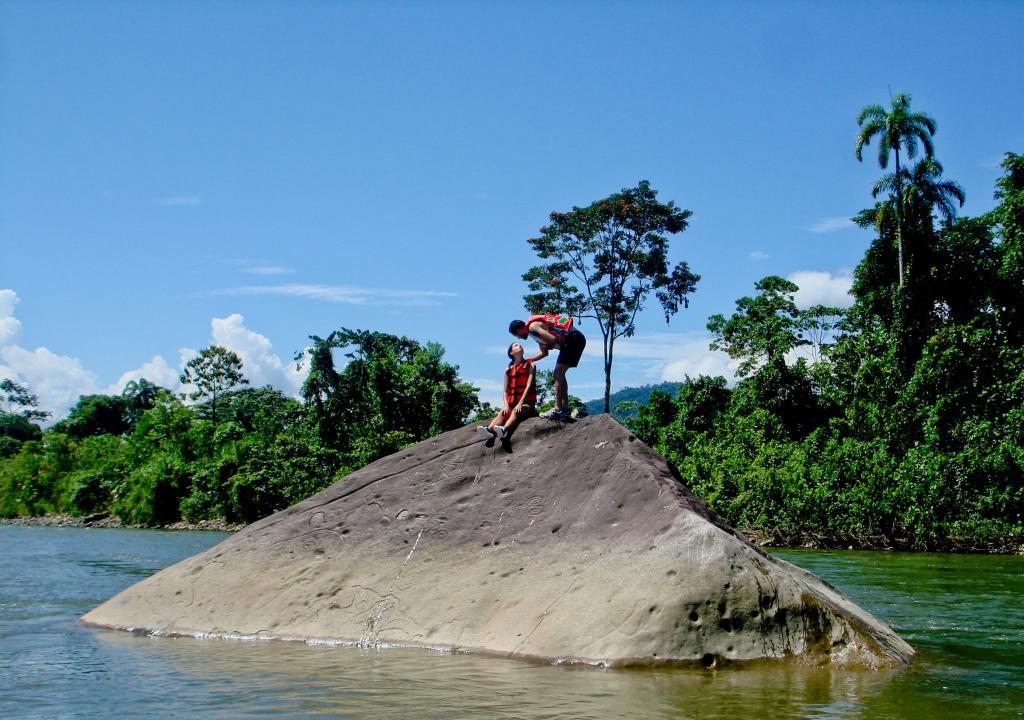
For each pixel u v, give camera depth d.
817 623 7.18
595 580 7.55
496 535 8.51
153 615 9.18
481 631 7.69
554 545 8.12
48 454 52.38
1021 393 27.17
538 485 8.83
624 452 8.70
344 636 8.19
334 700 5.90
